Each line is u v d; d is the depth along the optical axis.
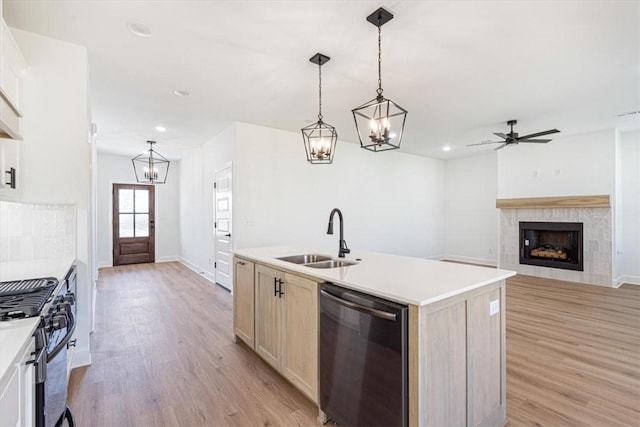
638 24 2.32
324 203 5.75
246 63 2.93
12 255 2.40
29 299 1.42
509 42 2.57
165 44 2.60
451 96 3.76
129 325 3.53
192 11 2.18
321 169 5.72
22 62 2.26
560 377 2.41
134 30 2.40
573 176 5.59
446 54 2.76
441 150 6.94
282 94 3.69
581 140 5.51
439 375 1.50
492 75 3.19
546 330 3.32
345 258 2.67
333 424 1.92
